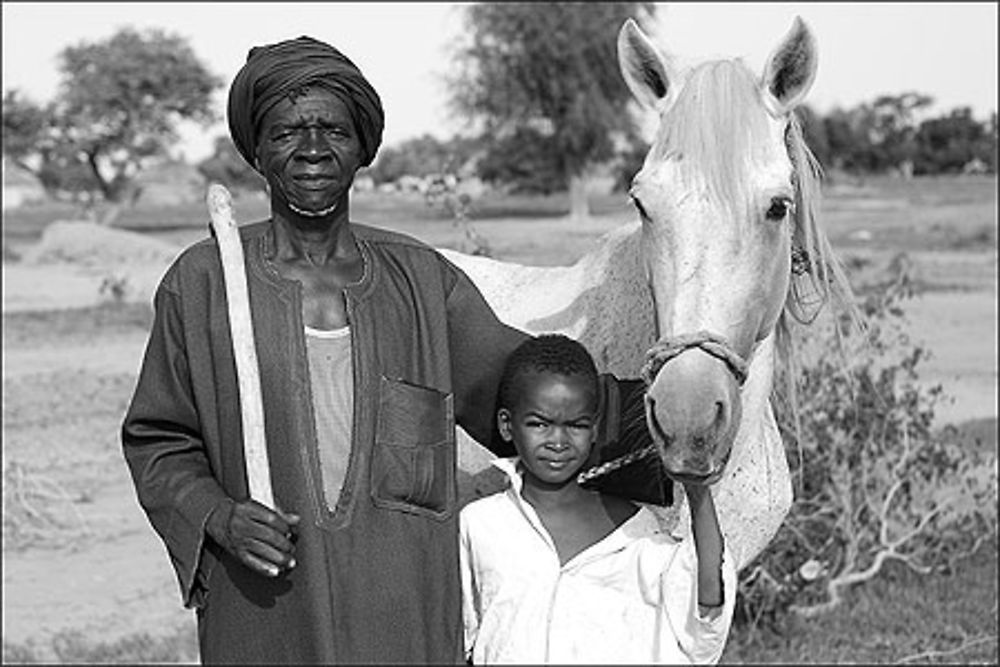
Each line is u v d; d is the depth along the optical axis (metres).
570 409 2.68
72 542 7.89
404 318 2.66
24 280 24.61
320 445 2.57
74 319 18.28
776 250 2.97
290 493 2.53
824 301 3.31
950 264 22.30
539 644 2.66
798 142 3.19
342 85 2.63
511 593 2.69
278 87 2.60
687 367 2.72
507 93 41.22
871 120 75.50
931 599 6.57
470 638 2.78
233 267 2.57
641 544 2.74
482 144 43.31
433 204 6.94
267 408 2.55
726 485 3.47
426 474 2.60
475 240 6.46
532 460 2.71
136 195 49.81
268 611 2.54
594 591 2.70
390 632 2.54
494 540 2.73
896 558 6.97
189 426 2.65
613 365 3.54
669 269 2.88
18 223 52.81
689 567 2.65
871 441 6.75
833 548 6.69
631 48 3.17
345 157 2.64
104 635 6.30
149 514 2.62
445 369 2.66
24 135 48.62
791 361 3.72
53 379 13.35
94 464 9.74
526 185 43.09
